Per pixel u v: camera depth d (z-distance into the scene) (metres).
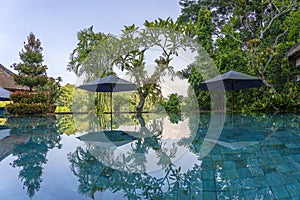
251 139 5.04
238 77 10.15
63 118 12.18
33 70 16.31
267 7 14.74
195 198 2.25
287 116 9.35
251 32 15.09
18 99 14.16
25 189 2.53
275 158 3.49
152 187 2.56
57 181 2.80
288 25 12.06
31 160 3.79
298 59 9.32
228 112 11.28
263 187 2.43
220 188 2.46
